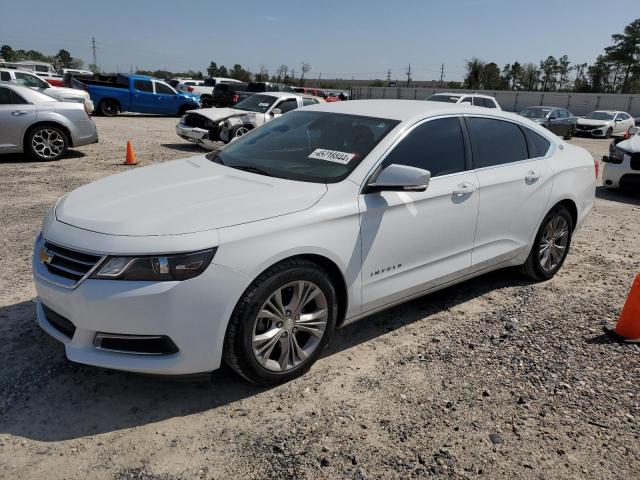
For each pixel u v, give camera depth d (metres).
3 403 2.93
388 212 3.46
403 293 3.73
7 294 4.25
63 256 2.82
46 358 3.38
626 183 9.39
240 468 2.54
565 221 5.08
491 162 4.30
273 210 3.01
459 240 4.02
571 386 3.33
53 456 2.56
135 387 3.14
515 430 2.89
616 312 4.46
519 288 4.93
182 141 15.07
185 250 2.68
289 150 3.86
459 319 4.23
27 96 10.31
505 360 3.61
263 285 2.89
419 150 3.79
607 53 78.69
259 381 3.08
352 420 2.92
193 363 2.79
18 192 7.82
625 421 3.01
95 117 22.44
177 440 2.71
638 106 50.41
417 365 3.51
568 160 5.03
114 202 3.09
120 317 2.66
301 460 2.60
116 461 2.55
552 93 54.28
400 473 2.55
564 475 2.59
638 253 6.21
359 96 66.88
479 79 84.50
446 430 2.87
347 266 3.29
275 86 24.33
